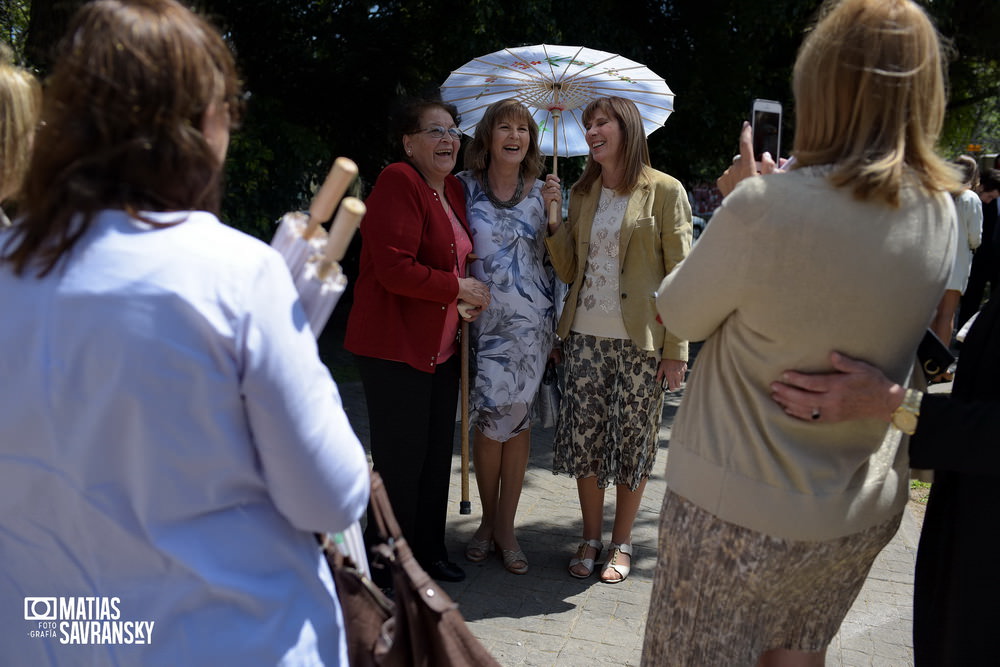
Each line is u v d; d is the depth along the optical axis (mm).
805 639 1807
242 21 8133
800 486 1582
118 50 1068
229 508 1148
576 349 3438
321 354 7859
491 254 3355
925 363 1754
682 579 1719
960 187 1573
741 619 1683
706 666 1700
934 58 1530
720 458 1647
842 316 1509
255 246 1149
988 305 1638
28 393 1078
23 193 1116
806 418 1554
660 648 1771
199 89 1115
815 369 1558
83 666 1131
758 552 1611
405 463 3127
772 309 1533
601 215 3371
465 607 3205
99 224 1082
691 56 9469
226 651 1106
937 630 1698
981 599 1582
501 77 3637
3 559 1160
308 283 1234
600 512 3580
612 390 3402
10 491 1121
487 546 3637
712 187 11906
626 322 3279
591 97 3629
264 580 1162
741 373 1620
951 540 1666
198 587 1104
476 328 3404
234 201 7164
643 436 3395
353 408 6098
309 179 8367
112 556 1110
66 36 1110
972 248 7520
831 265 1481
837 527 1604
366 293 3135
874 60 1487
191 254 1083
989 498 1577
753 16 8844
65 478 1093
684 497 1718
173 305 1060
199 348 1067
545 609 3213
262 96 7625
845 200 1488
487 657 1467
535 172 3502
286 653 1155
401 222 2998
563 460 3539
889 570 3590
